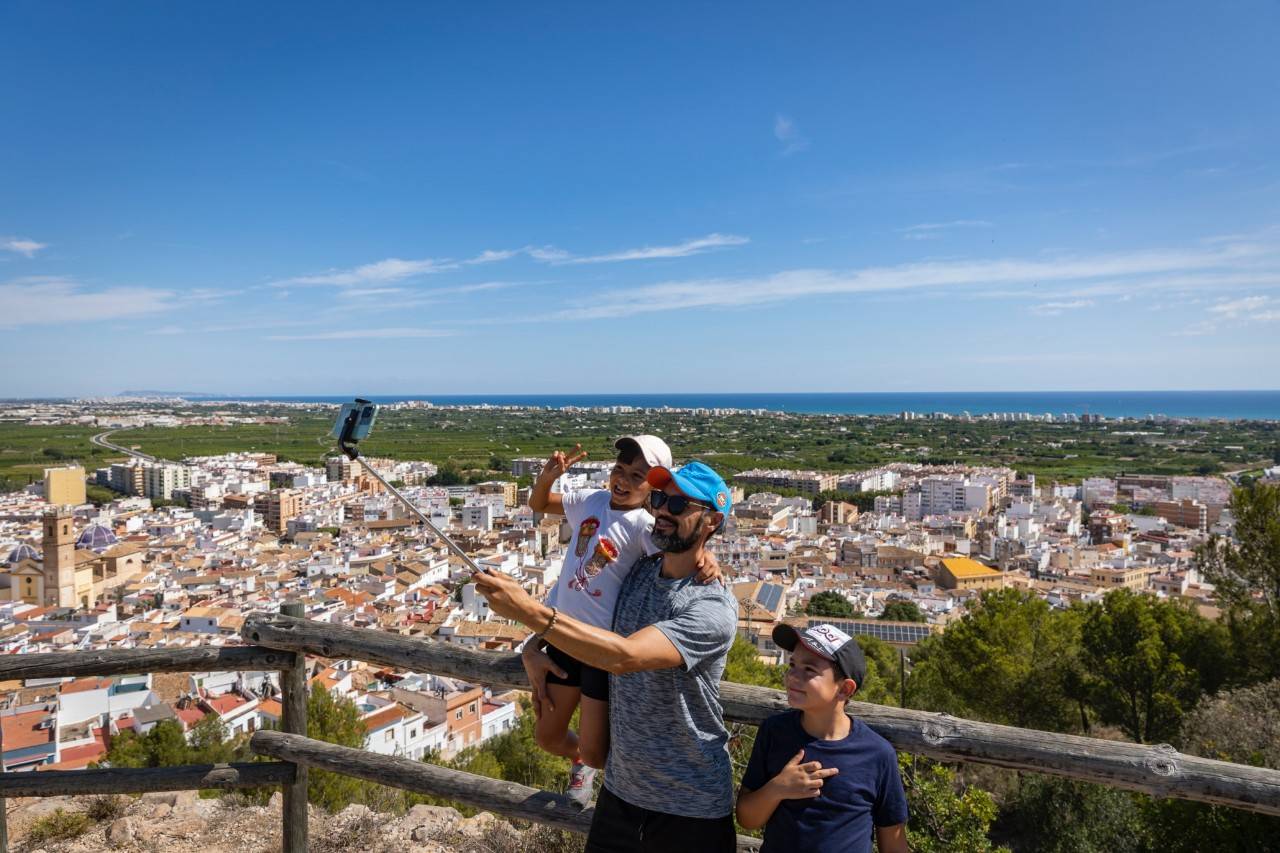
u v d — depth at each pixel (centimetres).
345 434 280
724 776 289
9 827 591
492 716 3831
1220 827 855
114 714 3250
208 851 554
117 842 563
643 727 282
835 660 284
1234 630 1895
